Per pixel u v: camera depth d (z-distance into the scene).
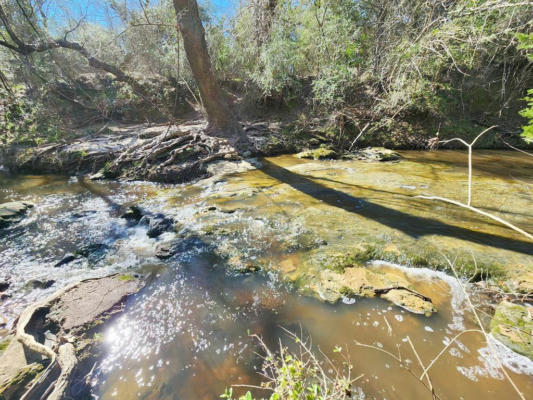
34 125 9.93
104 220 5.12
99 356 2.47
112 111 11.59
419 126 10.25
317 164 7.86
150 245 4.21
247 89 12.11
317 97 10.18
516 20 6.79
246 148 8.93
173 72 12.23
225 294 3.16
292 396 1.62
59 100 11.13
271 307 2.95
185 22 7.90
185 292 3.22
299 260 3.59
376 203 4.99
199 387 2.22
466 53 8.28
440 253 3.45
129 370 2.36
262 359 2.42
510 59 9.09
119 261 3.87
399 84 8.79
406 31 8.86
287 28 10.85
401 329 2.58
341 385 1.81
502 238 3.70
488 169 7.05
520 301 2.77
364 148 9.40
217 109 9.29
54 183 7.25
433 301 2.88
